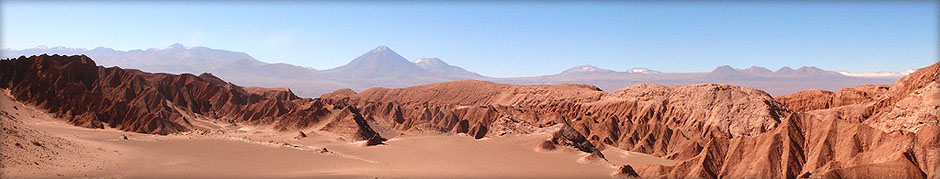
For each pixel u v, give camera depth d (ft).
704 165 348.18
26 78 640.17
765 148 346.54
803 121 358.23
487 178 339.36
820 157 329.72
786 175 329.31
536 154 427.74
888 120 449.06
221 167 337.31
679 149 618.44
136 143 410.11
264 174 321.93
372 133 618.85
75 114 585.63
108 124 577.84
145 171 303.48
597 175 361.51
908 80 572.92
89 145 357.20
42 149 294.46
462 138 487.20
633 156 560.20
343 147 455.22
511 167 379.55
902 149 304.50
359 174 323.98
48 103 602.03
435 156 412.16
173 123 601.62
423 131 525.34
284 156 392.06
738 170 344.28
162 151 380.78
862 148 323.57
